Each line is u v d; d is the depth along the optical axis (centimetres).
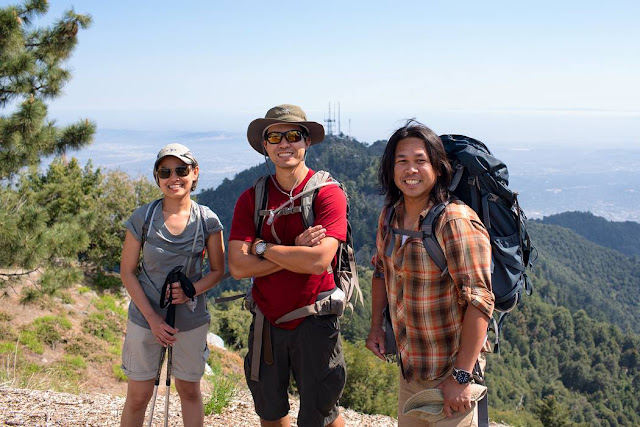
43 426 317
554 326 10669
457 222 199
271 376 249
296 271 230
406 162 208
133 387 260
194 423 265
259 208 247
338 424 263
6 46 789
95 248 2086
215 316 3022
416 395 209
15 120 786
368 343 250
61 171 1616
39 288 930
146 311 251
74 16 887
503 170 205
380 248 232
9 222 756
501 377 8244
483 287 194
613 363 9850
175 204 261
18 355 1112
